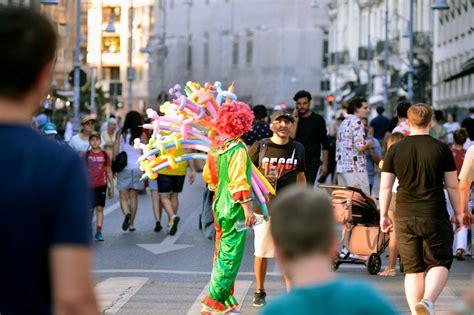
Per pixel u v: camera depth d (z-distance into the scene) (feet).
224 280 39.24
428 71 337.93
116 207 95.35
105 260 60.64
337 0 421.59
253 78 262.26
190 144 42.78
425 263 38.19
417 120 38.27
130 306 44.88
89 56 391.04
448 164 38.04
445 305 45.80
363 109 68.44
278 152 45.37
